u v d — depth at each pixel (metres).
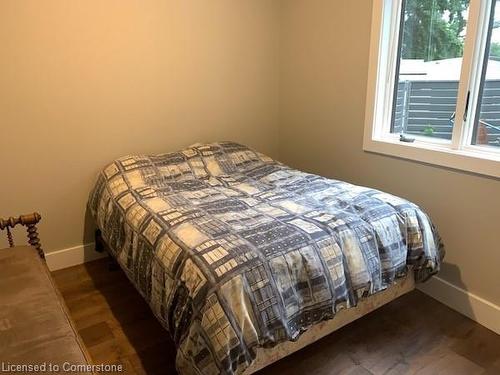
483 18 1.86
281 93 3.24
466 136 2.03
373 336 1.95
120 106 2.60
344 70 2.59
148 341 1.92
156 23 2.59
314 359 1.79
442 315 2.11
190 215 1.82
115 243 2.07
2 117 2.25
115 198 2.20
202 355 1.30
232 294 1.33
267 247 1.48
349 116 2.62
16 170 2.37
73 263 2.69
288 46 3.05
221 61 2.92
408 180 2.30
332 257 1.56
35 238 1.90
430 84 2.22
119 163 2.48
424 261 1.85
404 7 2.27
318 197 2.02
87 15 2.35
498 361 1.77
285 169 2.61
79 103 2.46
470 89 1.95
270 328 1.37
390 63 2.37
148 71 2.64
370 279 1.65
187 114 2.88
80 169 2.57
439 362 1.77
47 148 2.43
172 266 1.51
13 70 2.22
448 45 2.09
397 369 1.73
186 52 2.75
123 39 2.50
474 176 1.94
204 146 2.76
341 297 1.55
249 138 3.24
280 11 3.06
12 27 2.16
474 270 2.04
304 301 1.49
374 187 2.54
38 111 2.34
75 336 1.25
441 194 2.13
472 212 1.99
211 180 2.45
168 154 2.64
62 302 1.45
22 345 1.17
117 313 2.14
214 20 2.80
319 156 2.96
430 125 2.27
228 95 3.02
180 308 1.40
